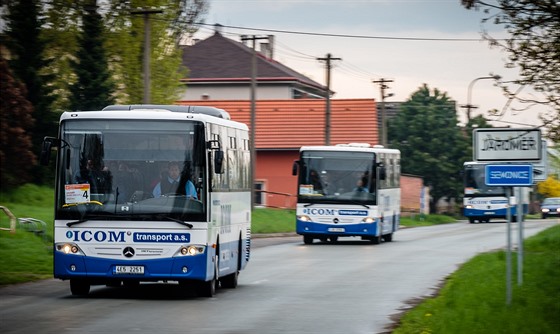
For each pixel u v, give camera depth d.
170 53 95.62
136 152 28.72
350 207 61.12
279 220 86.75
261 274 38.94
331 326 23.00
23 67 80.81
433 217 120.94
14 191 75.50
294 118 125.75
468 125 148.12
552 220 118.62
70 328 21.80
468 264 42.03
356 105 126.25
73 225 28.39
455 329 21.03
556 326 21.98
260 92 156.25
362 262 45.84
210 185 28.97
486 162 26.27
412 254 52.34
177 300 28.81
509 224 26.11
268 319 24.23
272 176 125.00
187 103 127.19
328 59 99.00
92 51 82.56
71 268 28.34
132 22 92.38
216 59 160.25
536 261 39.50
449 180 147.88
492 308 24.59
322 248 58.31
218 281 33.53
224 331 21.77
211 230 29.16
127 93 93.19
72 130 28.88
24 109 75.69
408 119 151.00
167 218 28.38
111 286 34.03
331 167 61.56
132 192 28.52
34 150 81.31
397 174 70.38
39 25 81.56
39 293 30.78
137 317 24.16
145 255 28.31
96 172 28.61
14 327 21.89
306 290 32.41
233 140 33.53
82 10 92.50
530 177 26.08
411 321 23.50
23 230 52.00
